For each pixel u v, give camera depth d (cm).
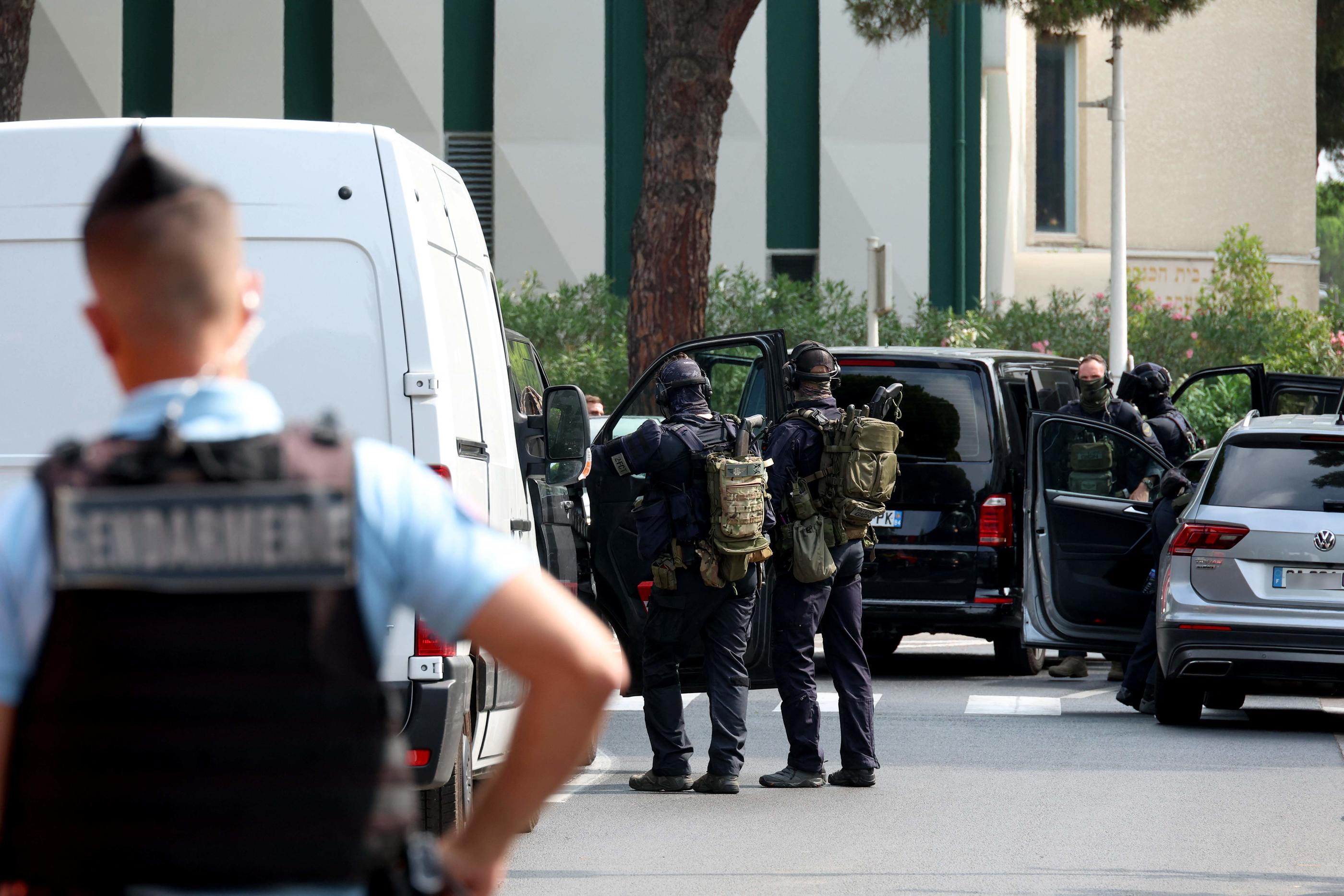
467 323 2453
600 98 8688
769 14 8819
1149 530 4300
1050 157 10481
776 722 4075
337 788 726
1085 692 4603
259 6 8612
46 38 8481
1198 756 3475
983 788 3122
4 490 2153
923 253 8869
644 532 3075
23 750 723
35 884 715
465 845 731
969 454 4762
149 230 742
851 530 3105
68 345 2162
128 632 720
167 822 714
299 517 736
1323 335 8912
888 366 4831
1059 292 8894
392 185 2183
